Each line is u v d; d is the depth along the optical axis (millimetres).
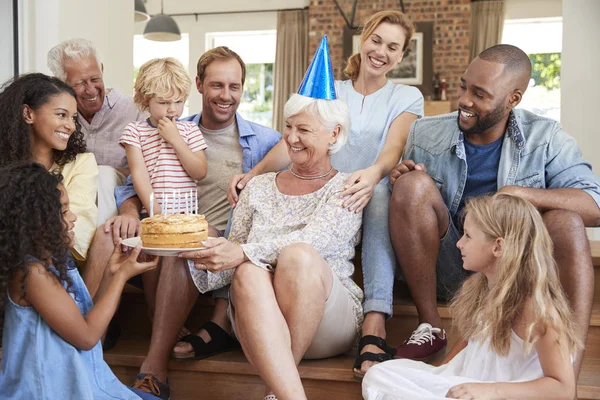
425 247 1897
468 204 1634
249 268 1625
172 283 1853
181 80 2186
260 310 1578
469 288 1674
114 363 1934
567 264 1708
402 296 2199
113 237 1974
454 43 7492
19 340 1425
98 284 1969
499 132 1993
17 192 1402
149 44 8539
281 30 8070
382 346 1785
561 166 1950
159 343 1850
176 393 1906
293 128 1867
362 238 2027
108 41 3660
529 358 1489
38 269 1402
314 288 1646
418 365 1631
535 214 1544
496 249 1551
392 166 2195
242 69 2316
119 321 2240
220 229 2271
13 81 1951
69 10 3260
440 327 1917
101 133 2580
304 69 8031
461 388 1409
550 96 7613
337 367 1788
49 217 1422
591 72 3672
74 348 1455
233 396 1873
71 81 2414
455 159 2039
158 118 2211
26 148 1898
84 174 2012
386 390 1526
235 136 2361
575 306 1693
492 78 1867
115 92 2637
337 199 1854
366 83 2518
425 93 7426
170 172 2188
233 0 8242
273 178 1994
